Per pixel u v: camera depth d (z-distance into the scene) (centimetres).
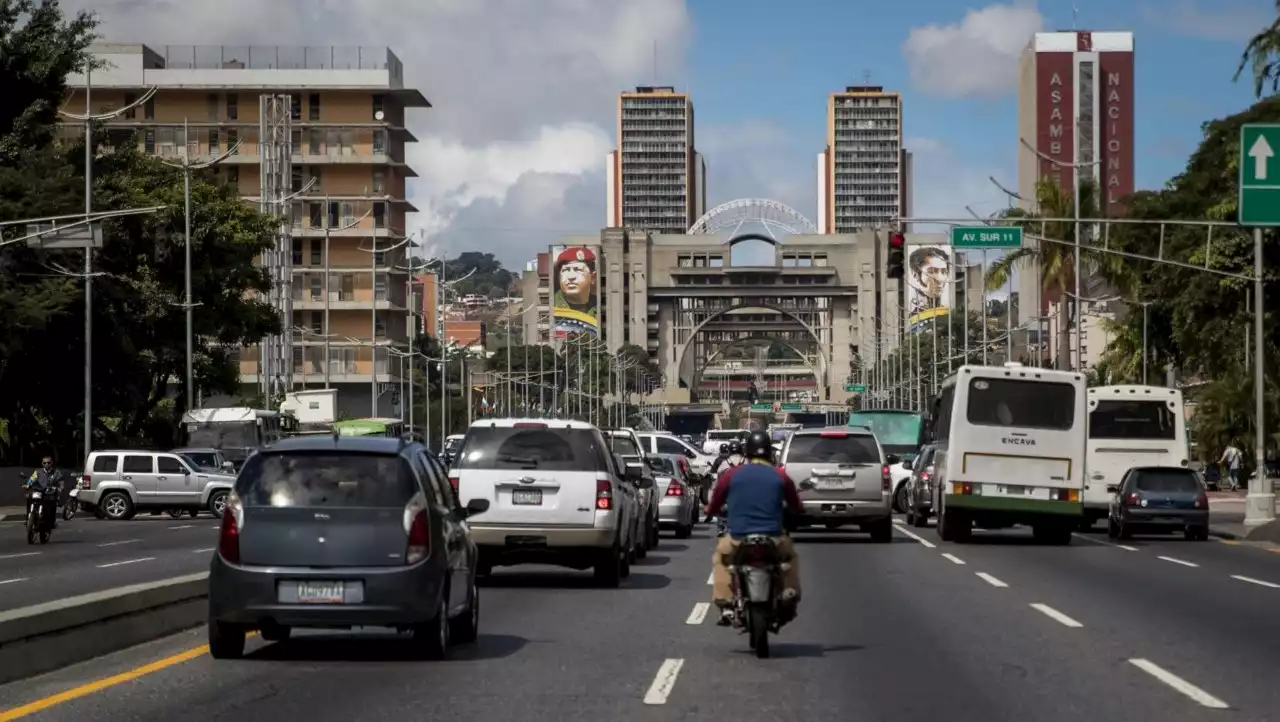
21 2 13750
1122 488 8125
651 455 8306
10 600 4456
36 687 2675
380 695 2580
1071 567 5809
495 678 2791
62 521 10812
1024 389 7244
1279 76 10231
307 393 16950
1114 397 9094
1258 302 8706
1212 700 2541
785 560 3150
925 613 4031
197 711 2408
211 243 14912
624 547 5169
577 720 2331
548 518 4697
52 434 14862
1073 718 2361
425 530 2950
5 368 13000
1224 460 14162
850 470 7181
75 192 12938
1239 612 4078
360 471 2966
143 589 3441
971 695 2598
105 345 13612
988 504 7238
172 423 17150
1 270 12038
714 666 2975
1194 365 15862
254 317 15825
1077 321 14738
